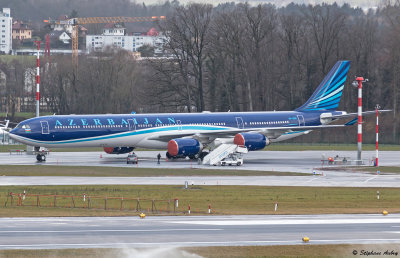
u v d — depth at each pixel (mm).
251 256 125062
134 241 135750
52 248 128750
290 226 154000
